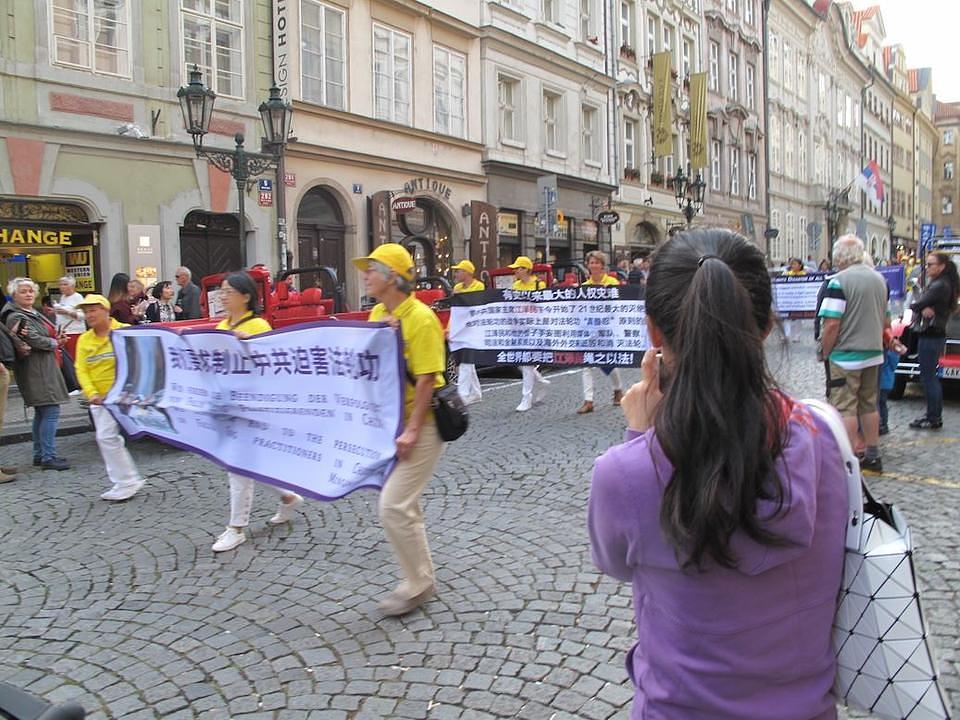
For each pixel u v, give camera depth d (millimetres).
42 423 7121
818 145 49375
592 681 3203
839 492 1389
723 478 1229
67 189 12688
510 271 13828
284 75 15883
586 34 26594
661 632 1362
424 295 11727
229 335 4684
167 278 14047
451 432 3842
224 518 5527
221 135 14859
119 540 5102
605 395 10492
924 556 4395
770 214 41906
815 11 46969
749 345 1275
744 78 38312
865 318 5902
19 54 12047
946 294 7621
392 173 18766
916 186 78625
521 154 23141
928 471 6164
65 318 10344
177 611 3994
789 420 1333
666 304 1392
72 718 1617
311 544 4922
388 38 18672
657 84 29156
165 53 13961
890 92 66938
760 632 1313
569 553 4629
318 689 3201
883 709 1390
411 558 3869
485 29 21406
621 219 28359
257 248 15586
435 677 3271
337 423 4223
